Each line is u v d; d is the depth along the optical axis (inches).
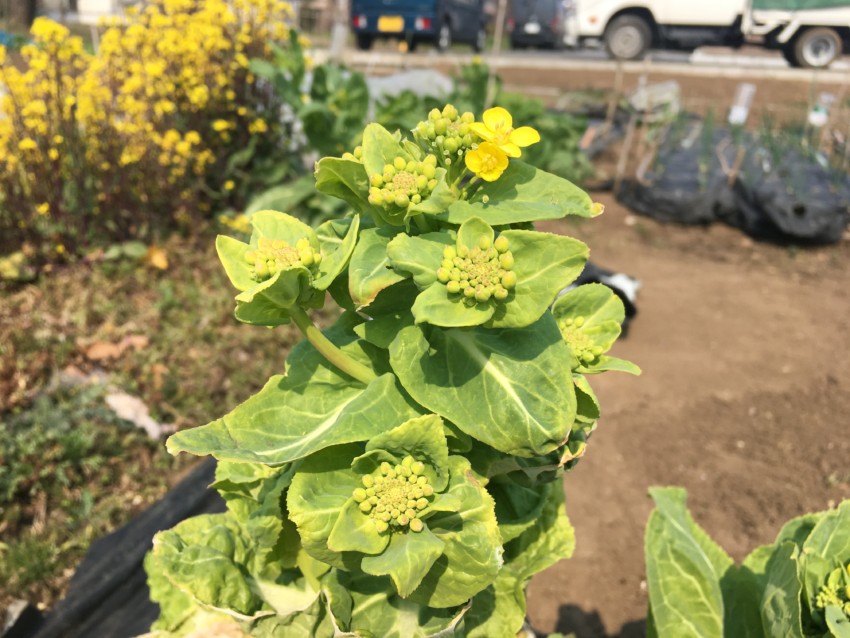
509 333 55.7
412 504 53.1
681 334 262.2
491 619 74.1
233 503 81.2
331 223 64.3
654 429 212.8
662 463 199.9
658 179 366.3
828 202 329.4
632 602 162.6
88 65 254.1
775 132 425.7
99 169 249.6
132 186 257.4
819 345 255.4
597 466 199.0
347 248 54.0
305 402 60.8
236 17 291.0
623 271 309.6
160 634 82.8
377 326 58.5
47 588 148.1
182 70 267.1
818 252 333.1
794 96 593.0
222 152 282.2
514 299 50.0
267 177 294.0
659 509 94.4
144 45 263.3
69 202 247.6
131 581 144.4
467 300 49.4
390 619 68.0
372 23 740.7
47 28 224.5
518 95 332.2
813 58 693.3
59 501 164.7
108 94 246.1
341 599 65.9
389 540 54.5
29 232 240.5
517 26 754.8
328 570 71.5
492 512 55.6
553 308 69.3
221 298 238.7
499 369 54.4
